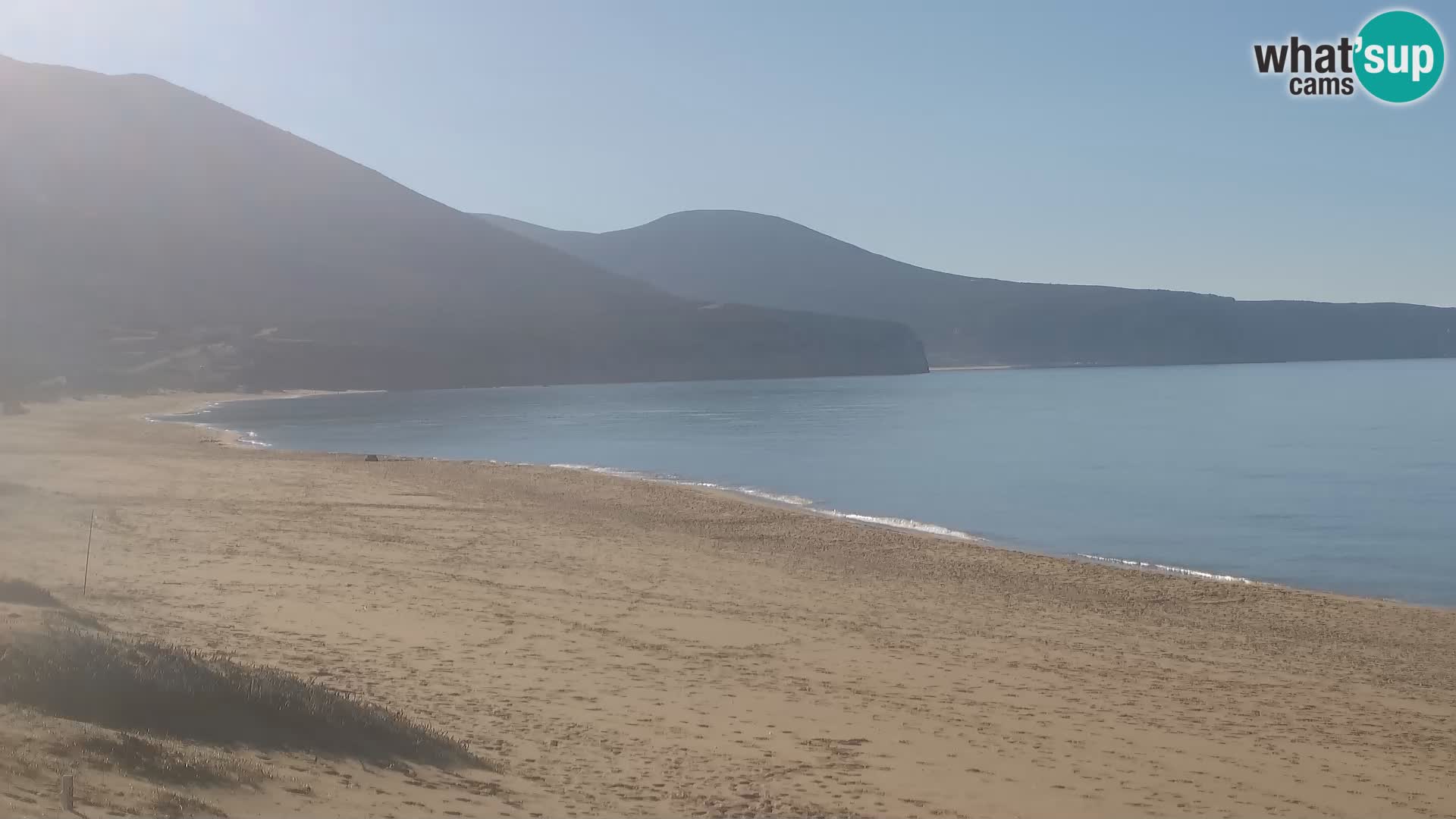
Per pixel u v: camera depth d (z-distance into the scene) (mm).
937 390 138250
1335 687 12977
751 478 41000
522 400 113812
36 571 14656
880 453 53188
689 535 24406
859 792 7961
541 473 37344
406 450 52719
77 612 10719
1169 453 53625
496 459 48125
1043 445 57875
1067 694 11836
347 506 26328
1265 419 78438
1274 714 11500
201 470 33938
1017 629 15609
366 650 11641
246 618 12859
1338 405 95312
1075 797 8227
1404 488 38625
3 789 4723
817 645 13562
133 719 6438
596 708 9969
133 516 21859
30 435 49125
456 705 9648
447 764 7457
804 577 19234
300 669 10469
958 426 72562
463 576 17109
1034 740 9836
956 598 18047
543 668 11414
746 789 7789
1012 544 26484
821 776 8312
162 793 5199
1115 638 15352
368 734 7465
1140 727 10602
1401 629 16859
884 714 10461
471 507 27547
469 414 87000
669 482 38625
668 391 137500
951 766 8836
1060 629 15812
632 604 15547
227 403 104500
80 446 43188
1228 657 14430
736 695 10844
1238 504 34656
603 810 6902
